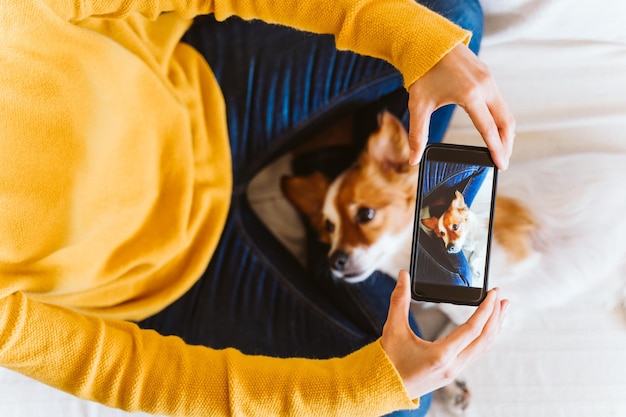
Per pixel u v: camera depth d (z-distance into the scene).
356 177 0.90
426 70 0.62
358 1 0.65
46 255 0.68
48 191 0.67
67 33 0.69
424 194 0.65
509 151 0.64
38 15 0.65
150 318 0.87
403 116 0.87
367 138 0.89
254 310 0.89
